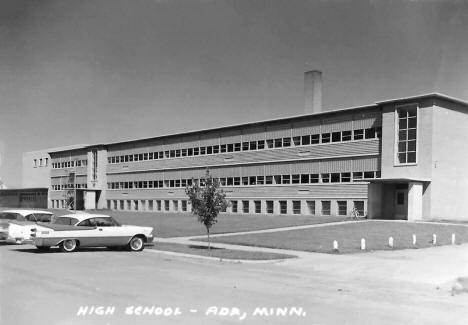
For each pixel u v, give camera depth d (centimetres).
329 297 1023
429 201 3716
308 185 4741
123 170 7288
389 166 3994
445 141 3850
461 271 1449
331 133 4581
